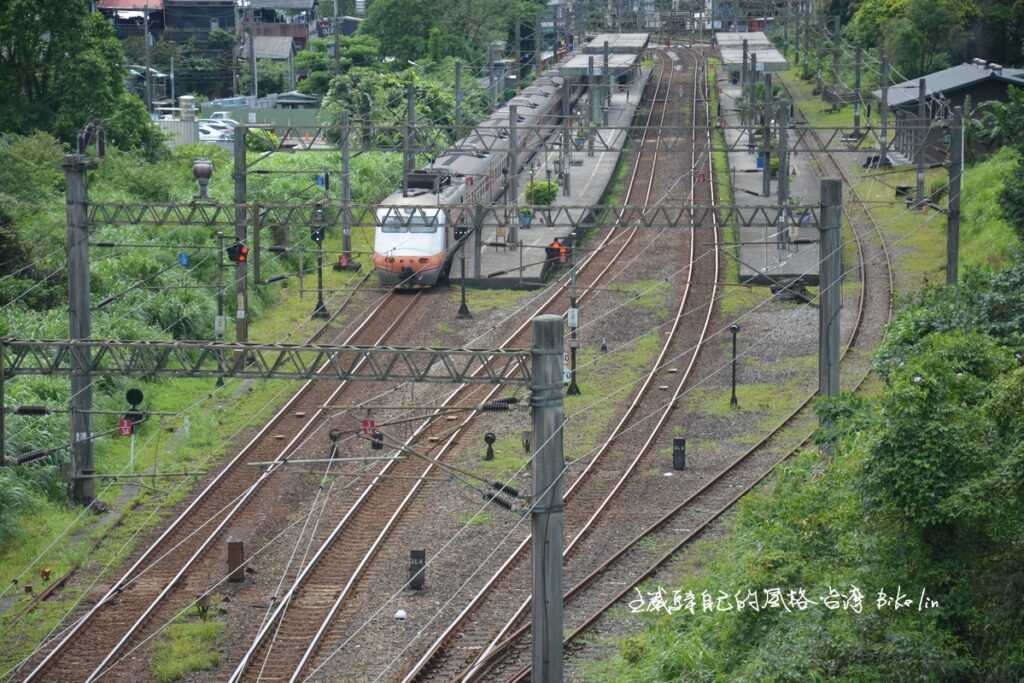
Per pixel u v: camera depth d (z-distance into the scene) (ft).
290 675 312.29
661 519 403.75
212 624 335.47
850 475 300.40
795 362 561.43
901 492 266.98
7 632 334.03
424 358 573.74
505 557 378.53
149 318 578.25
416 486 430.20
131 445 456.45
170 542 393.91
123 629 336.70
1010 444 275.18
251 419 503.20
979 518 260.62
